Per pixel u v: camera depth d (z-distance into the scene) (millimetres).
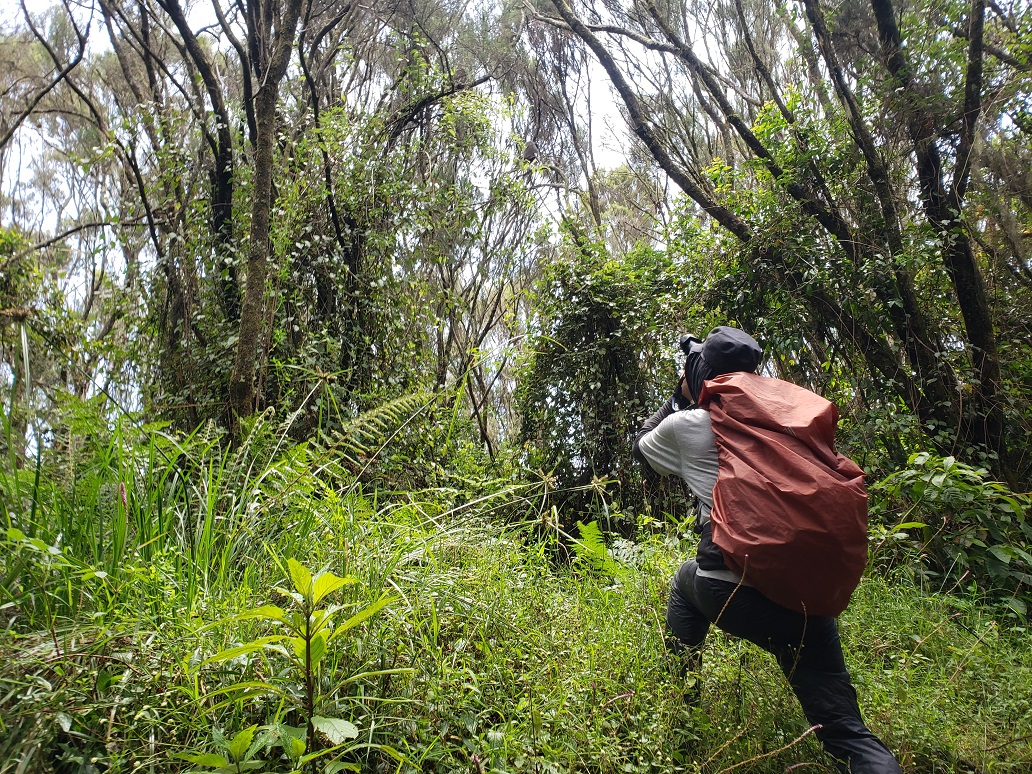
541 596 3340
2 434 2742
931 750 2523
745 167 7633
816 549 2094
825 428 2312
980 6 6047
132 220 8484
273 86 4797
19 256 6398
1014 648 3666
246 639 2258
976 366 6211
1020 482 5926
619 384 7980
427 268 9906
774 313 7039
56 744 1821
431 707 2221
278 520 3195
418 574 2838
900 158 6594
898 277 6344
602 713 2453
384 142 8750
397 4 10742
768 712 2520
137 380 6445
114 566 2494
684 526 4543
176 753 1744
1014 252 6320
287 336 6949
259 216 4730
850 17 6715
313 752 1876
